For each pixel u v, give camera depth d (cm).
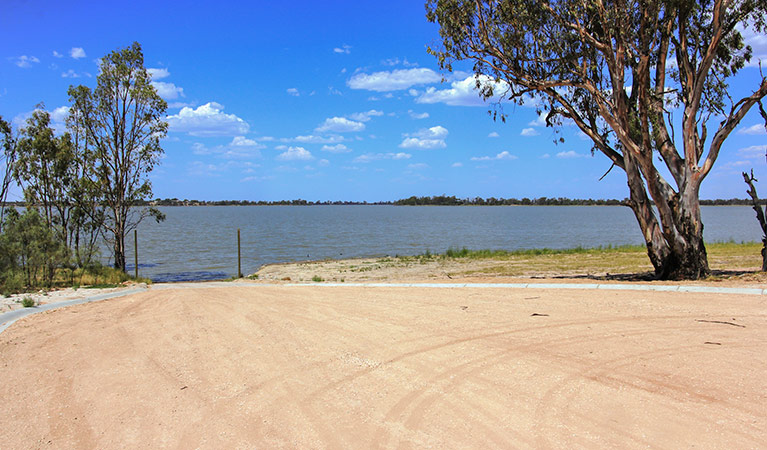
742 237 4269
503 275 1767
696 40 1252
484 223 8775
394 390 476
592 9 1201
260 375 540
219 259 3209
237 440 391
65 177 2314
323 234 5797
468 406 430
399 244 4288
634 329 659
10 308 1020
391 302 955
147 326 810
